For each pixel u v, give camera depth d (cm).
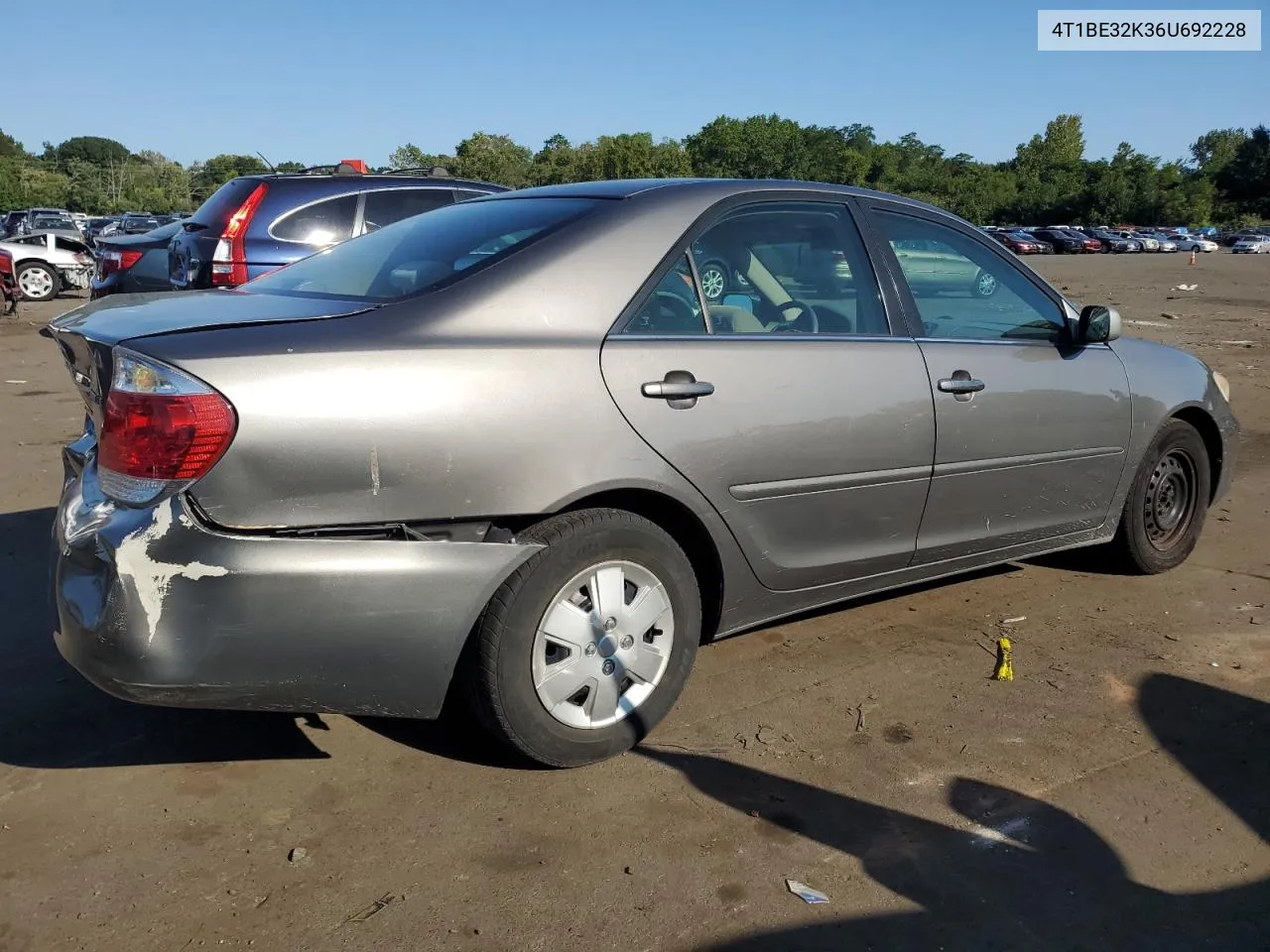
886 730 339
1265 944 243
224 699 263
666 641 322
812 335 354
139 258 1067
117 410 258
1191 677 382
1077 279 3161
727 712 350
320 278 339
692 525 328
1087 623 434
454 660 280
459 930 243
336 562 263
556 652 301
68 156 14125
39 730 331
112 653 254
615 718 314
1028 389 406
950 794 302
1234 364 1233
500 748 324
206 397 252
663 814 290
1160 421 464
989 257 419
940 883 262
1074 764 320
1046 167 11550
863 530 367
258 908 249
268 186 791
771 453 333
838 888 260
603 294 309
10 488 612
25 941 236
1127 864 272
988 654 400
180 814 287
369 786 302
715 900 254
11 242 1964
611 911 250
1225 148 14050
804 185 371
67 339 288
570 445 291
